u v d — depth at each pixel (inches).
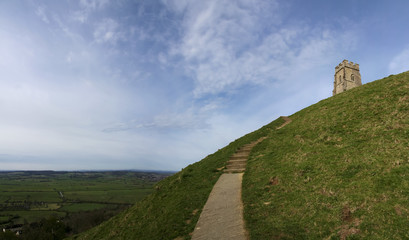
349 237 325.7
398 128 591.5
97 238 701.3
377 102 800.9
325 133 750.5
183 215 524.7
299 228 378.9
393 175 422.0
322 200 432.5
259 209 472.1
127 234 582.2
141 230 555.2
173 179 894.4
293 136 862.5
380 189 401.4
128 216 734.5
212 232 422.9
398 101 735.1
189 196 631.2
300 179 540.7
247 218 446.3
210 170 824.9
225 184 663.1
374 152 527.8
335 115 864.9
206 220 474.9
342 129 730.2
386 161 474.0
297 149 727.1
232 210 498.0
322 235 350.0
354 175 473.1
